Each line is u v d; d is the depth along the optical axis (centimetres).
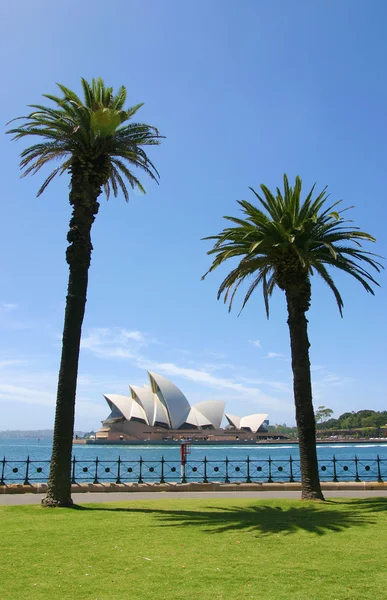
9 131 1548
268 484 1850
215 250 1827
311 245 1742
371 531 961
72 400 1438
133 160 1736
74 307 1504
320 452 7938
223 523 1048
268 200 1808
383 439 14762
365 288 1780
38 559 752
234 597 584
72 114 1583
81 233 1560
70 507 1308
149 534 939
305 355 1686
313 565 723
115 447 10638
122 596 586
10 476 3503
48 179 1814
